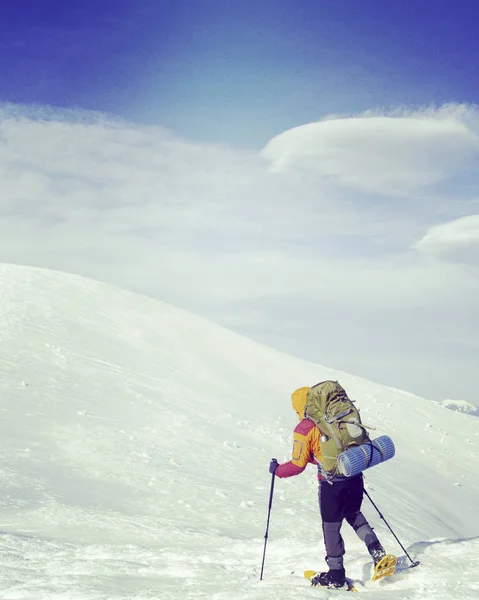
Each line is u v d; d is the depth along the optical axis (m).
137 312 37.03
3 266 39.31
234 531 10.88
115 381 25.36
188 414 23.73
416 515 19.84
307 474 19.06
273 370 36.12
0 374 22.59
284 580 5.41
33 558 6.72
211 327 39.66
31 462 14.96
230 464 18.62
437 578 5.16
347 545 7.31
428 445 33.22
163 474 15.75
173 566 6.05
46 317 31.50
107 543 8.45
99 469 15.49
